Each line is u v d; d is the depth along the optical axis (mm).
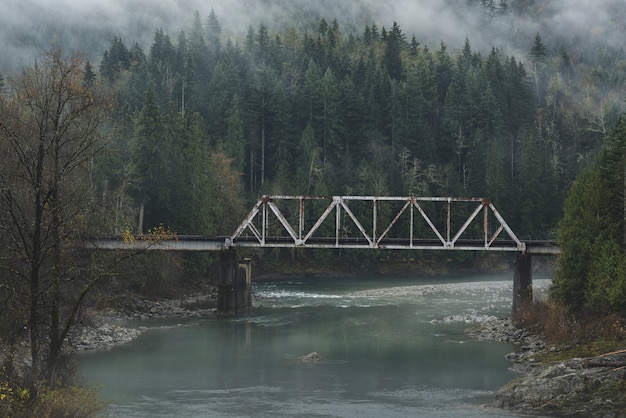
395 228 140500
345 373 46781
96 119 33312
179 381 44625
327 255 134500
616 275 51562
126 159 92000
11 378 30984
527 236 145500
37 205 30797
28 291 32406
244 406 38875
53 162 32188
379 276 135500
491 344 56875
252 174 145875
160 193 91375
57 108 31281
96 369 47812
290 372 47188
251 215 74688
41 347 33938
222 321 70188
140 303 75938
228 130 139000
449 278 132375
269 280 123625
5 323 33000
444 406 38719
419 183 142000
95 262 34344
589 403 36938
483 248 70625
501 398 39469
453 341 58406
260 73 189875
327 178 140750
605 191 57344
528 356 50688
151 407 38625
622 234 55719
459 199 71125
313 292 99188
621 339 48812
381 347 55750
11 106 32812
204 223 97625
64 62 32562
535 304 64562
